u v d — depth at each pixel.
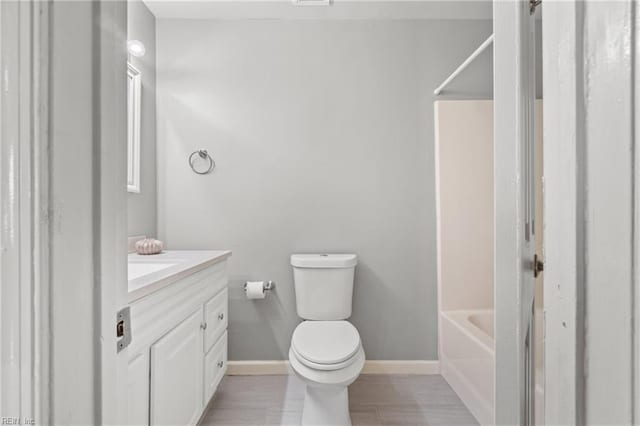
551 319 0.41
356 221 2.21
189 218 2.19
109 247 0.41
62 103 0.36
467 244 2.19
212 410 1.79
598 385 0.34
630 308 0.30
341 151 2.21
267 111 2.21
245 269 2.20
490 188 2.19
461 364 1.88
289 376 2.16
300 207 2.21
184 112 2.19
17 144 0.33
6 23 0.33
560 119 0.39
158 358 1.10
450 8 2.11
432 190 2.22
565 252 0.38
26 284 0.34
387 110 2.21
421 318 2.22
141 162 2.00
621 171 0.31
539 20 0.87
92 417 0.39
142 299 1.01
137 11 1.96
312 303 2.02
